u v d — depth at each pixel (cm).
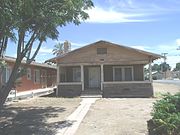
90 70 3425
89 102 2358
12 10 1034
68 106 2114
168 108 1237
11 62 2620
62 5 1239
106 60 3100
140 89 2992
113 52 3102
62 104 2241
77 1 1334
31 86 3550
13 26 1126
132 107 2002
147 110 1841
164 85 5231
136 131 1259
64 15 1305
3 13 981
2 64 1477
